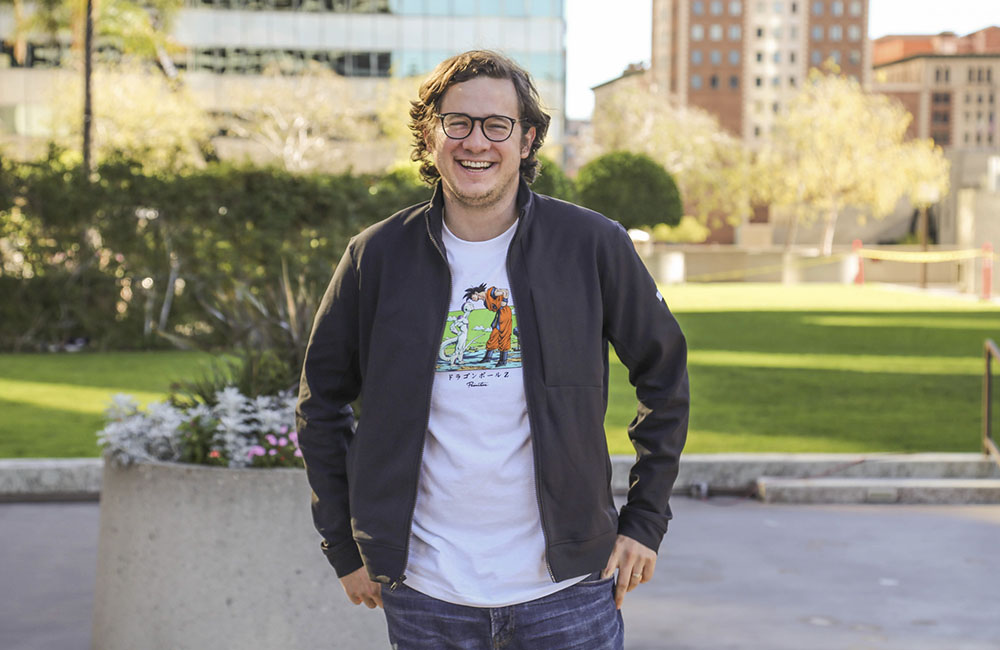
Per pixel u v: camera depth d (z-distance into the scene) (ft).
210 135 168.55
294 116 161.79
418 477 7.56
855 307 82.07
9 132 176.65
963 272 110.93
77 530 19.74
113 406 13.73
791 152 198.49
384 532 7.63
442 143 7.59
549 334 7.51
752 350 50.44
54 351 51.31
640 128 185.98
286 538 12.33
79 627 14.90
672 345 7.90
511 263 7.58
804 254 142.41
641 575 7.88
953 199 226.79
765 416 31.58
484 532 7.60
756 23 401.90
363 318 7.84
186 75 183.11
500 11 182.91
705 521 20.98
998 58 477.36
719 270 142.51
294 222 53.98
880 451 26.25
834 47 408.46
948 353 49.42
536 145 8.00
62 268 51.83
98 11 124.67
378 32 185.47
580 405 7.53
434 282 7.63
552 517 7.49
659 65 404.77
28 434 27.89
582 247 7.69
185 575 12.45
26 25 124.67
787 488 22.58
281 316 17.66
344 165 163.84
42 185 51.39
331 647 12.37
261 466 12.76
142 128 143.02
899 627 15.23
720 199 203.21
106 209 52.06
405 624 7.76
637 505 7.91
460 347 7.55
